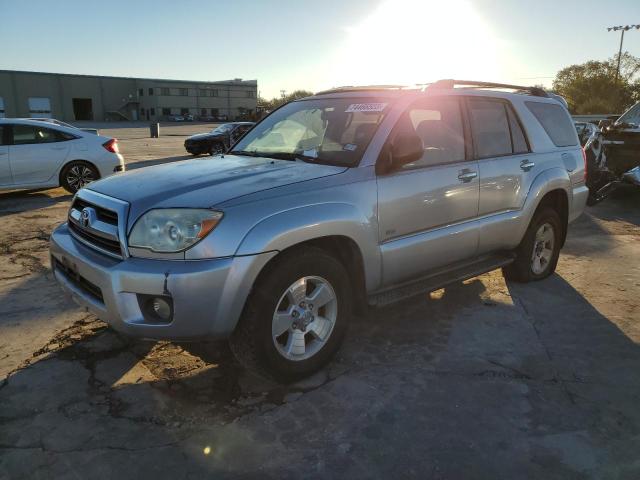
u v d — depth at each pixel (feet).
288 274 9.68
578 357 11.70
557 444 8.63
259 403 9.75
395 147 11.07
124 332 9.21
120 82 280.10
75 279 10.53
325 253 10.34
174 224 8.87
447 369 11.09
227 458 8.23
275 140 13.44
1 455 8.21
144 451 8.36
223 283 8.84
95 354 11.56
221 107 307.58
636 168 28.76
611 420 9.33
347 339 12.46
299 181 10.21
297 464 8.10
